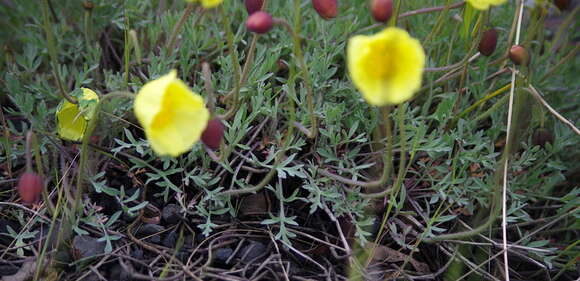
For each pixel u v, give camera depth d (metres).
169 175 0.33
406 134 0.34
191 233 0.31
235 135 0.33
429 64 0.37
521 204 0.36
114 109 0.33
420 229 0.33
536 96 0.31
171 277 0.27
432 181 0.34
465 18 0.35
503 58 0.35
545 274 0.34
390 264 0.32
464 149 0.36
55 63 0.30
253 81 0.34
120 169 0.33
